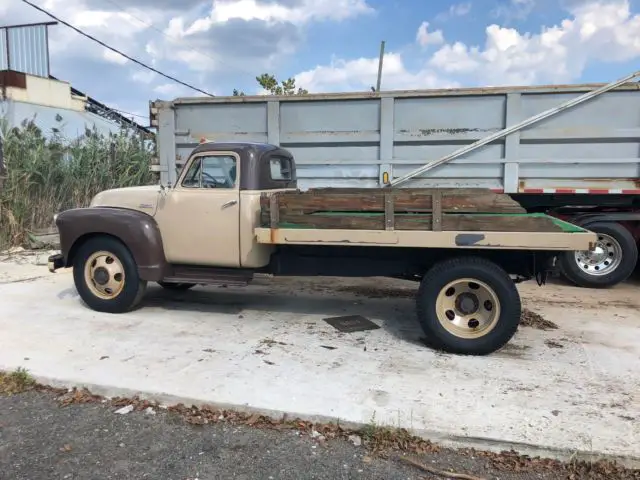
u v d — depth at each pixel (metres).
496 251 4.96
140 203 5.95
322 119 7.74
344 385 4.13
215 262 5.72
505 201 4.67
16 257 9.78
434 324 4.87
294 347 5.02
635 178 7.15
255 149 5.67
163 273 5.88
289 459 3.26
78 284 6.15
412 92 7.37
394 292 7.37
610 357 4.78
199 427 3.63
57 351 4.86
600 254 7.62
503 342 4.74
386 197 4.85
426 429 3.44
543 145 7.25
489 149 7.37
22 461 3.22
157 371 4.39
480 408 3.74
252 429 3.60
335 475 3.10
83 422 3.70
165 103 8.16
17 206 10.62
